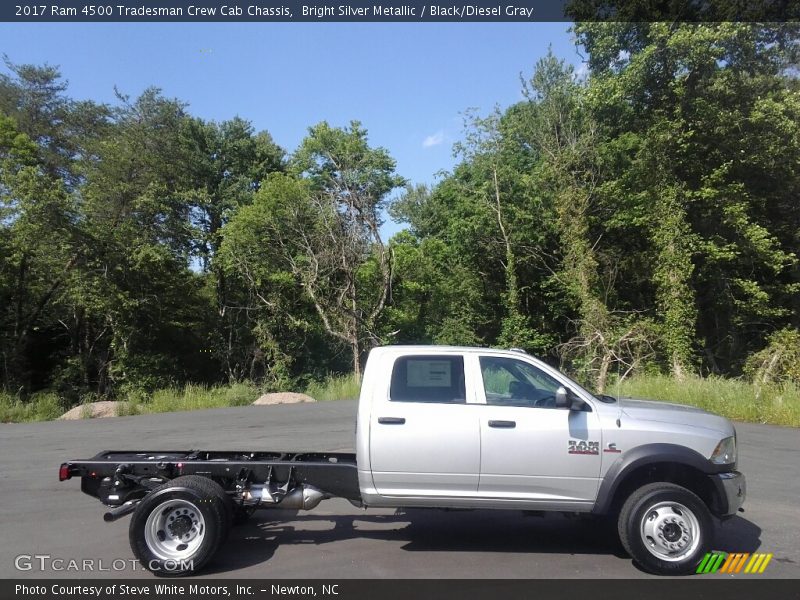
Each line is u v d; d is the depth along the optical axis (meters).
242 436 12.20
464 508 5.29
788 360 18.27
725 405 13.79
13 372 29.45
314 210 28.88
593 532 6.06
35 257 27.62
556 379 5.45
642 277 25.52
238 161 34.81
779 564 5.11
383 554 5.39
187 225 31.17
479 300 30.34
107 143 29.20
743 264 22.95
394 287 31.73
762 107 20.53
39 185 26.20
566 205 25.41
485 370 5.50
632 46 21.94
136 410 17.95
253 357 33.25
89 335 32.75
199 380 33.97
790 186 22.88
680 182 22.17
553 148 26.88
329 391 21.25
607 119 24.00
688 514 4.95
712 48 19.59
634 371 21.19
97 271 28.05
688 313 21.44
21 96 33.19
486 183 28.30
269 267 30.22
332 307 29.42
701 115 21.20
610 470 5.12
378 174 30.89
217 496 5.10
